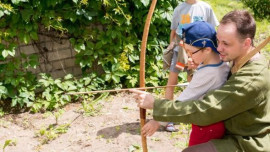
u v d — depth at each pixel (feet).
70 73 14.89
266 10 28.09
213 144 6.08
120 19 14.20
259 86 5.54
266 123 5.85
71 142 11.47
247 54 5.65
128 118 13.06
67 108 13.74
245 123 5.88
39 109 13.53
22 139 11.60
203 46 5.99
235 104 5.60
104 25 14.88
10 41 13.26
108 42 14.62
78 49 13.87
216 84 6.07
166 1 15.01
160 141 11.46
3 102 13.71
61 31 14.05
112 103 14.14
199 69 6.23
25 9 12.71
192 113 5.84
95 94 14.67
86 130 12.19
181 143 11.34
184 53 10.89
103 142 11.46
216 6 27.68
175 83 12.08
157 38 15.47
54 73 14.55
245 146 5.86
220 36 5.68
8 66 13.23
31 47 13.83
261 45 5.49
